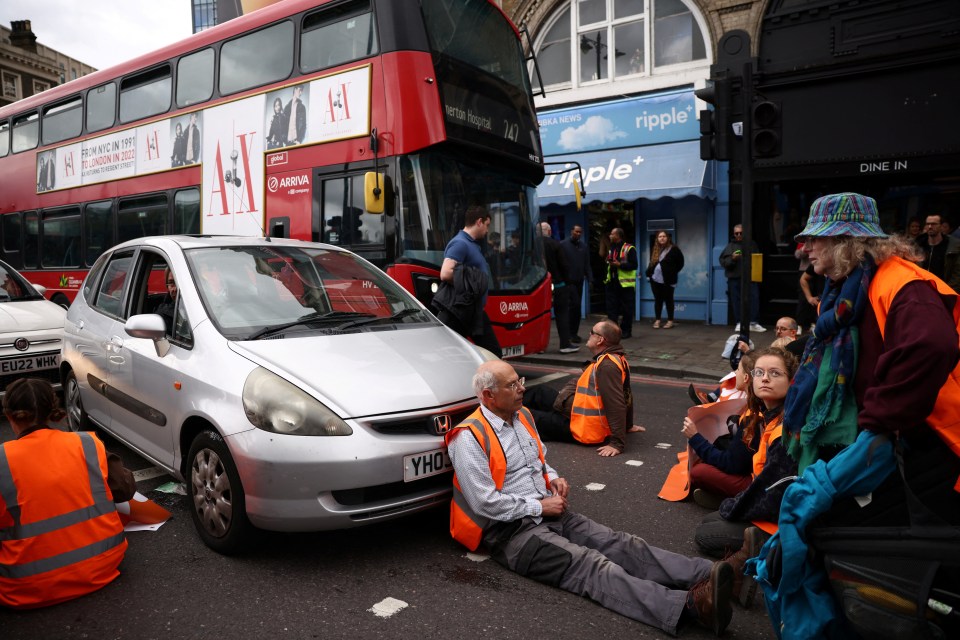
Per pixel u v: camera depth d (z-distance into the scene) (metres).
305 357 3.69
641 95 14.03
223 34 8.85
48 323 6.82
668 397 7.76
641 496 4.56
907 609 2.10
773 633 2.92
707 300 13.48
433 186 7.23
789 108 12.08
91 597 3.22
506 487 3.53
